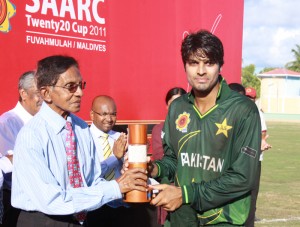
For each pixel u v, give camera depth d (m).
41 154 2.83
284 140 23.67
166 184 2.92
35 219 2.89
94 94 4.59
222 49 2.87
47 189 2.78
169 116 3.12
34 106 3.75
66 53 4.27
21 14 3.92
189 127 2.99
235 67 6.36
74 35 4.34
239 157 2.85
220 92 2.92
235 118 2.87
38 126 2.90
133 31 4.96
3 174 3.43
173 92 5.02
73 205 2.81
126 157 3.02
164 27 5.30
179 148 3.03
